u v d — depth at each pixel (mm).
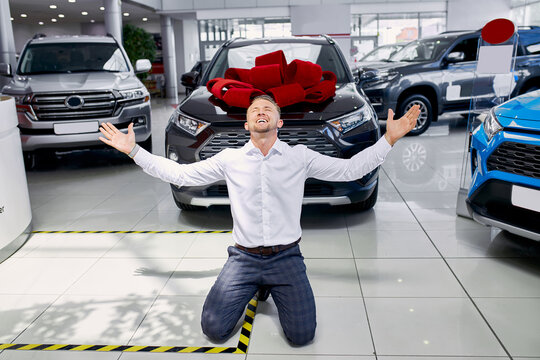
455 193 4020
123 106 5133
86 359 1859
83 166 5547
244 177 1880
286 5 15289
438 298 2256
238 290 1920
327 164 1903
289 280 1899
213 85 3299
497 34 3195
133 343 1962
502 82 3309
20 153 3135
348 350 1871
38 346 1955
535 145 2285
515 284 2375
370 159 1825
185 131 3080
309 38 4328
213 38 16172
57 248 3037
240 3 15453
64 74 5383
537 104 2441
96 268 2711
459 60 6801
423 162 5172
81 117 4969
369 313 2139
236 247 1992
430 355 1822
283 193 1885
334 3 15188
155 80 19000
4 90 5066
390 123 1788
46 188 4590
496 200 2555
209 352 1889
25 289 2469
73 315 2197
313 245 2959
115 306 2270
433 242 2955
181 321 2123
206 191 3119
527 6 14516
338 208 3686
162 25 16922
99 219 3604
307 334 1874
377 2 15070
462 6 15000
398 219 3408
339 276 2514
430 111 6734
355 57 15688
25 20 18188
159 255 2875
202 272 2619
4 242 2855
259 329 2053
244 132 2936
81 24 19719
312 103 3119
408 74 6574
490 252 2779
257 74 3064
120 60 5930
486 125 2682
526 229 2400
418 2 15070
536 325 2006
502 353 1823
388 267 2613
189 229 3320
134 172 5164
